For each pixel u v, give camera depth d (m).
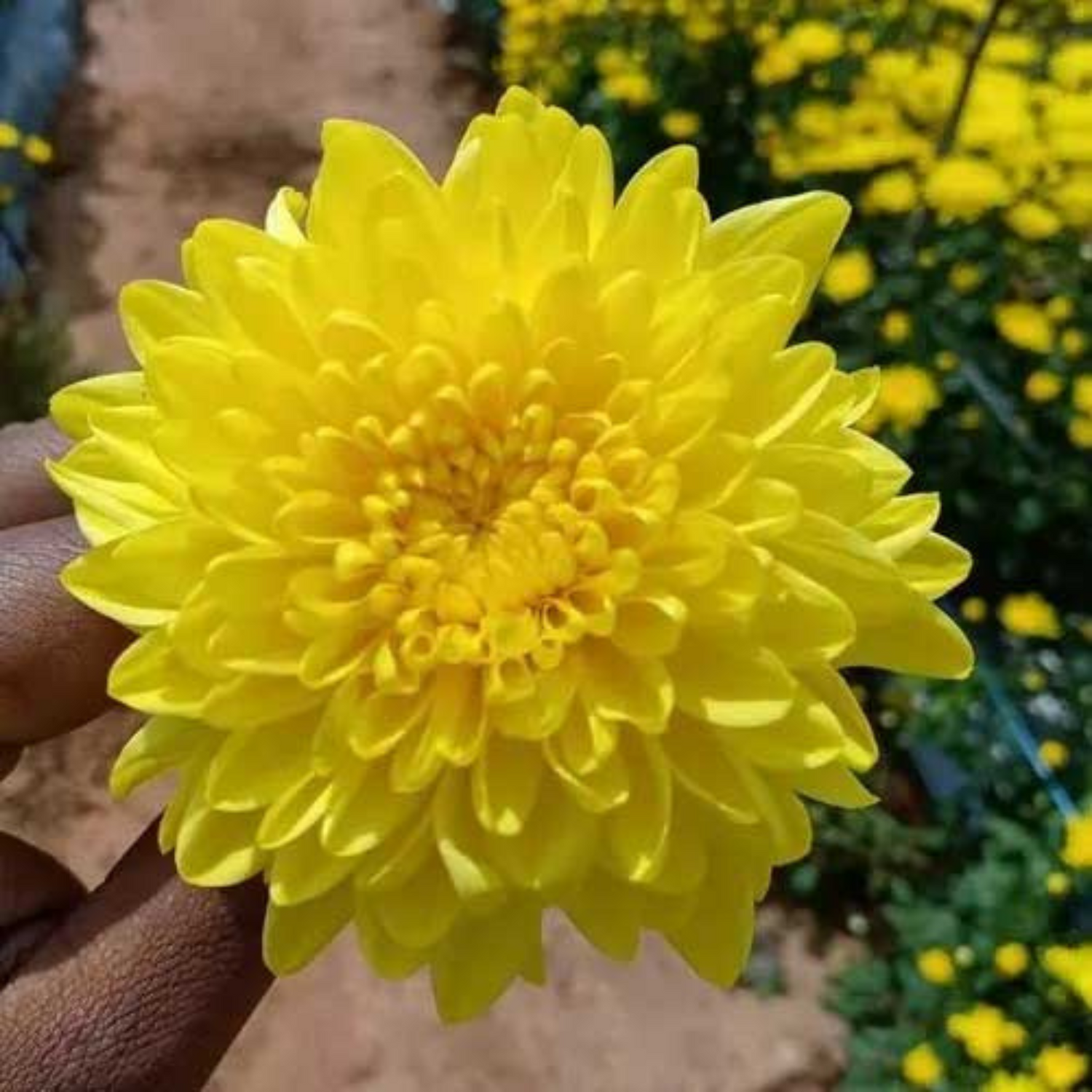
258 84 0.60
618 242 0.11
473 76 0.61
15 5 0.55
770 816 0.11
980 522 0.33
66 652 0.12
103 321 0.50
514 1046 0.33
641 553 0.11
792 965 0.33
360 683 0.11
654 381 0.11
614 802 0.10
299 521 0.11
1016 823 0.31
